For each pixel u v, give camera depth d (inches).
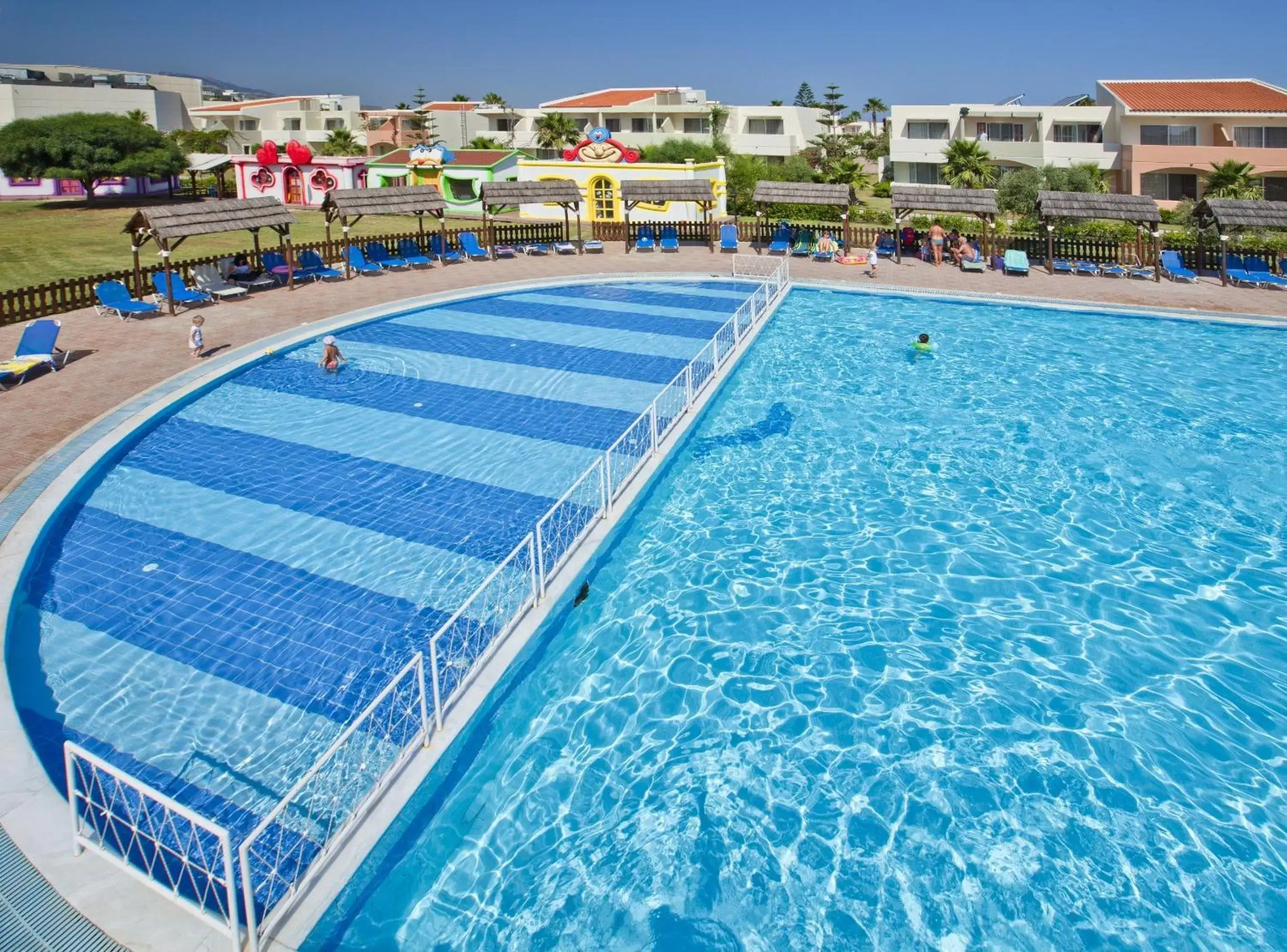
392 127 3427.7
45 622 401.1
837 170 2568.9
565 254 1408.7
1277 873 288.4
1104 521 534.3
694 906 278.1
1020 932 268.2
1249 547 502.6
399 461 586.2
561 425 651.5
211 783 306.5
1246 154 2161.7
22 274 1228.5
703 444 655.1
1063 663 398.6
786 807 316.8
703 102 3075.8
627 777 331.6
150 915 234.1
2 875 244.5
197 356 784.3
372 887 273.9
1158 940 265.4
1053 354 881.5
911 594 455.8
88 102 2613.2
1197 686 383.6
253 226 1033.5
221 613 410.6
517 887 284.5
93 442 586.2
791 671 394.0
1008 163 2452.0
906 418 705.6
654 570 481.1
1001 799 319.9
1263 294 1102.4
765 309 1006.4
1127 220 1204.5
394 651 383.9
